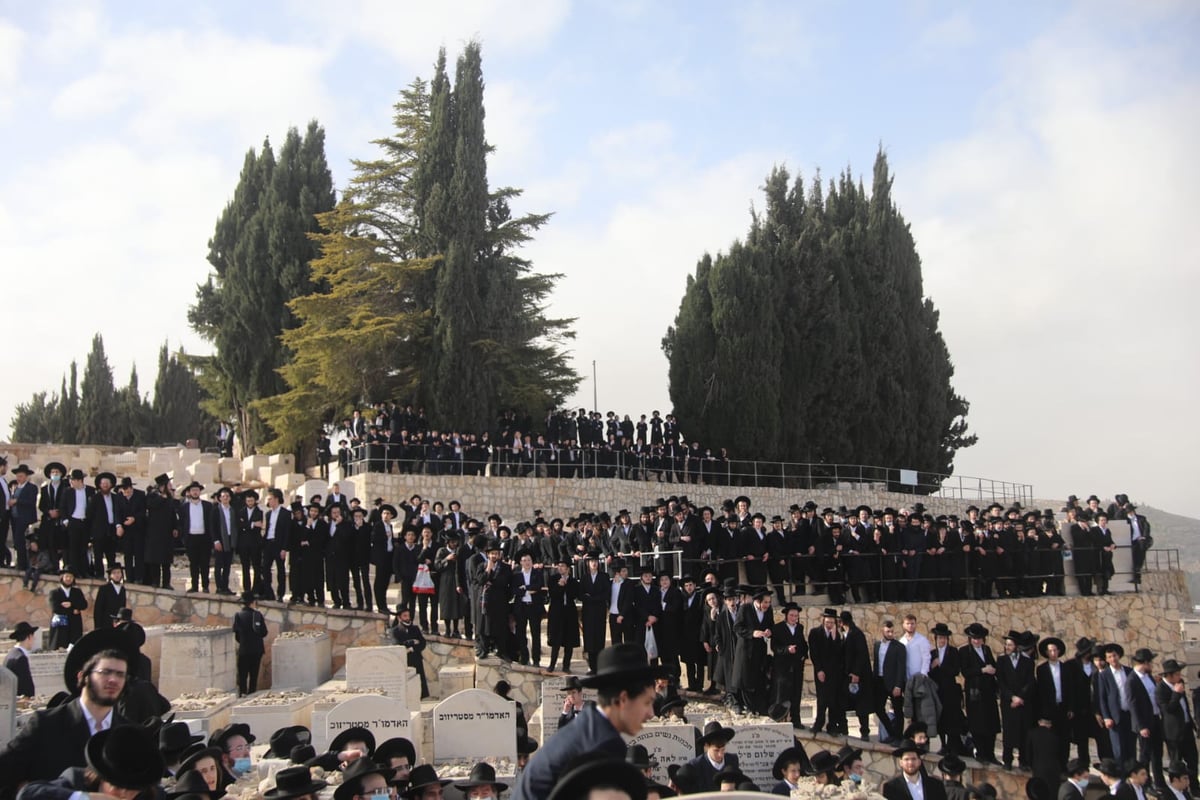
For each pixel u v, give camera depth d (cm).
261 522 2061
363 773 955
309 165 4234
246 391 4112
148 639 1839
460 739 1459
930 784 1328
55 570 2045
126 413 6075
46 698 1444
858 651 1742
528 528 2120
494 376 3600
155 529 2042
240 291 4088
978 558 2448
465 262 3556
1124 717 1725
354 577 2103
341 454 3234
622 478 3353
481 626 1892
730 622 1777
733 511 2338
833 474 4106
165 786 866
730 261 3906
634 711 509
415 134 3888
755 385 3853
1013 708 1728
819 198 4456
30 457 3400
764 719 1666
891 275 4334
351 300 3641
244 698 1664
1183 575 3117
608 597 1891
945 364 4609
